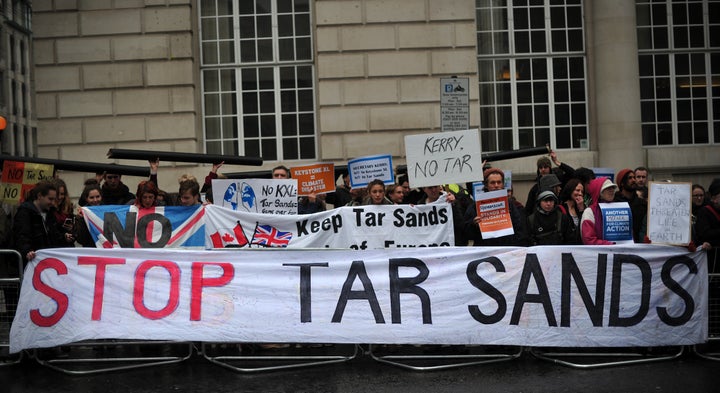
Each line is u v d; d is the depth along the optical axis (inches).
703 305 348.2
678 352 363.3
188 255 340.5
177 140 613.0
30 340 337.4
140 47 612.1
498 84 637.3
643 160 626.2
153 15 611.8
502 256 342.3
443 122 482.9
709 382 311.1
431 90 610.9
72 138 613.3
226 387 308.5
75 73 613.0
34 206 358.0
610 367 337.1
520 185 621.6
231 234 380.8
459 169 390.6
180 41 612.4
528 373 327.0
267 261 340.8
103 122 613.0
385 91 610.5
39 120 614.9
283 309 338.6
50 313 337.4
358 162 451.5
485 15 638.5
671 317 345.7
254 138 635.5
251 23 636.7
